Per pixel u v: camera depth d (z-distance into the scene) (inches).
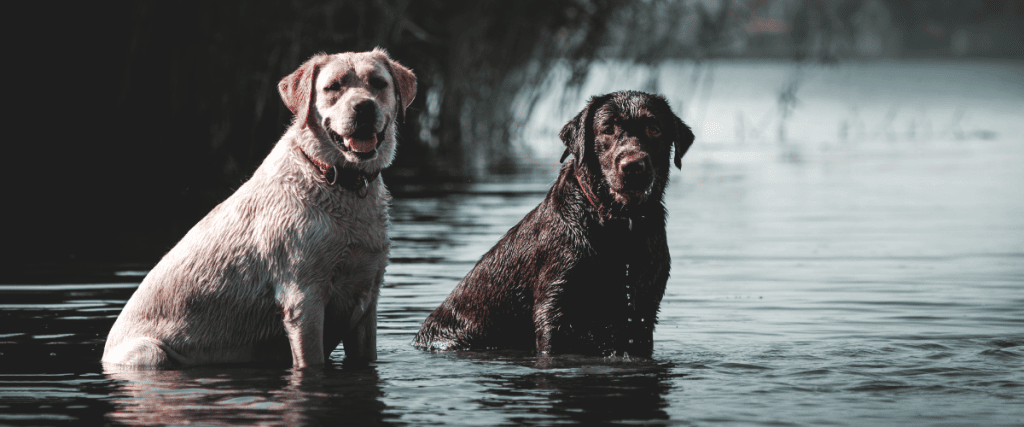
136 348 226.8
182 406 192.1
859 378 215.5
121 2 773.3
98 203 603.5
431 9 979.9
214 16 779.4
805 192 707.4
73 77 805.9
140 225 509.0
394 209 590.9
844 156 1039.6
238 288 225.8
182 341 228.7
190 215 550.6
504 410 189.3
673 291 343.0
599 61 1139.9
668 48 1138.7
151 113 814.5
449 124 1054.4
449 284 350.9
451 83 1029.8
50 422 181.0
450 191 699.4
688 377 217.5
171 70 784.9
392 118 230.1
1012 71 3892.7
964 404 192.9
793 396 199.9
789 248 451.5
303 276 219.9
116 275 363.9
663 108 245.8
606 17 1071.0
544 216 246.5
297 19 812.6
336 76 221.0
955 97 2390.5
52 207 582.6
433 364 233.1
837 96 2474.2
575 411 188.5
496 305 253.1
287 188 222.1
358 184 223.5
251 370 224.1
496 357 242.2
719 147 1180.5
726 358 237.9
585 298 239.5
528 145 1189.7
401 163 951.0
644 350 243.6
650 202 238.8
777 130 1446.9
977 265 396.5
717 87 2645.2
